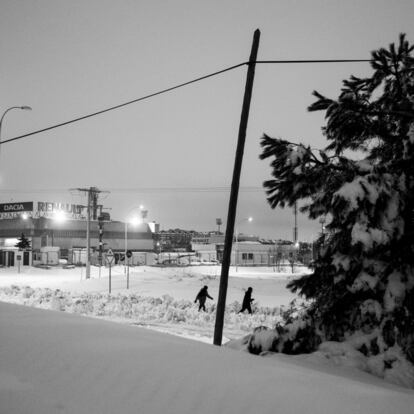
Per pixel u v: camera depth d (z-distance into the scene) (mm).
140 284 41281
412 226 8898
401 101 10367
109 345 6141
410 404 4945
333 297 9391
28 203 105438
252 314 22297
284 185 10000
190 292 35812
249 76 11898
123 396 4484
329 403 4598
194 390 4676
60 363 5266
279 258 103062
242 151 11773
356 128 10547
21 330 6781
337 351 8734
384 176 8898
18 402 4184
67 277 54469
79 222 100812
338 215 8781
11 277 53719
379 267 8797
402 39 10562
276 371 5645
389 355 8141
